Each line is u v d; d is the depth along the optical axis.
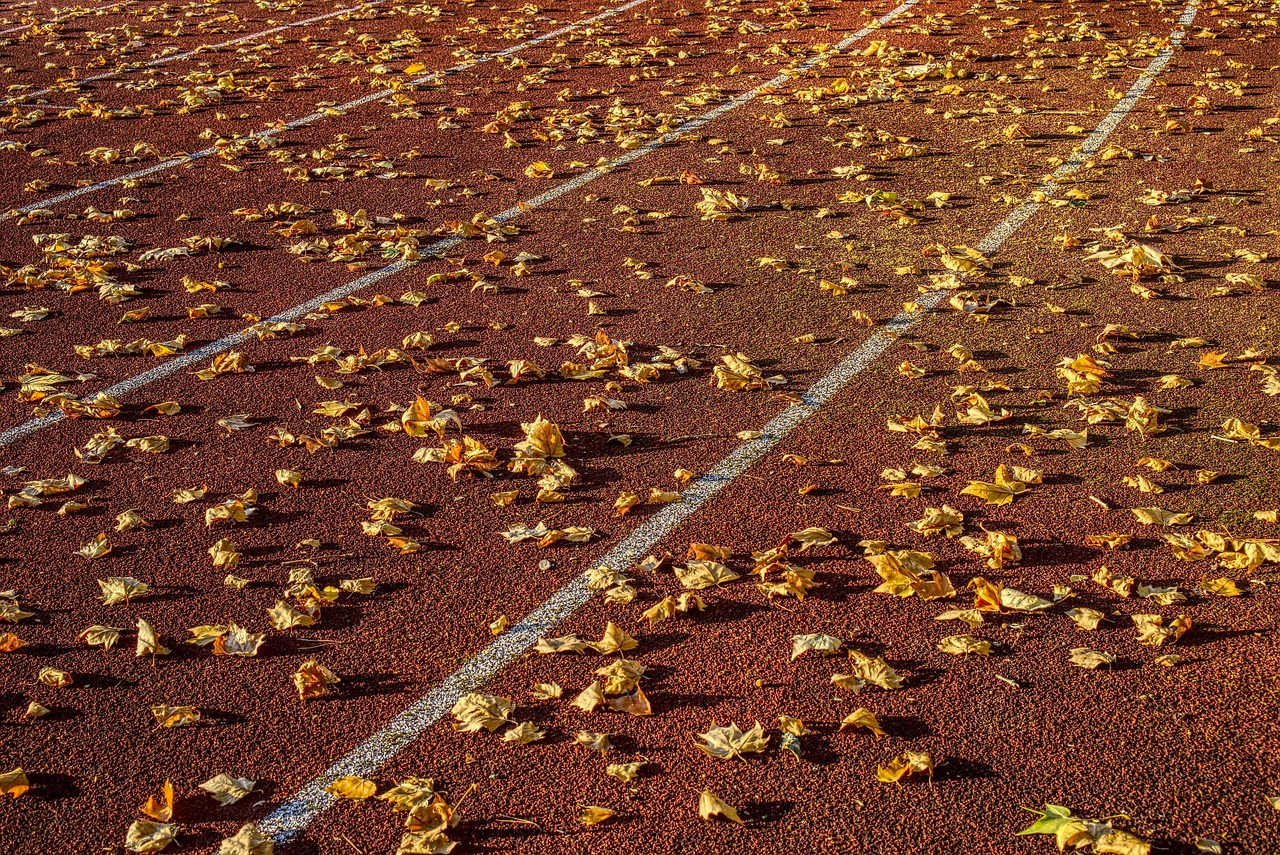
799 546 3.66
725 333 5.20
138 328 5.45
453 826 2.66
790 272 5.85
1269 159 7.25
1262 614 3.22
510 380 4.84
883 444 4.22
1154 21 11.57
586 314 5.45
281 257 6.30
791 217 6.64
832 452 4.19
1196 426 4.23
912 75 9.71
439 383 4.84
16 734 2.99
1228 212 6.41
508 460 4.22
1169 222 6.28
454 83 9.99
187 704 3.08
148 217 6.96
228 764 2.87
